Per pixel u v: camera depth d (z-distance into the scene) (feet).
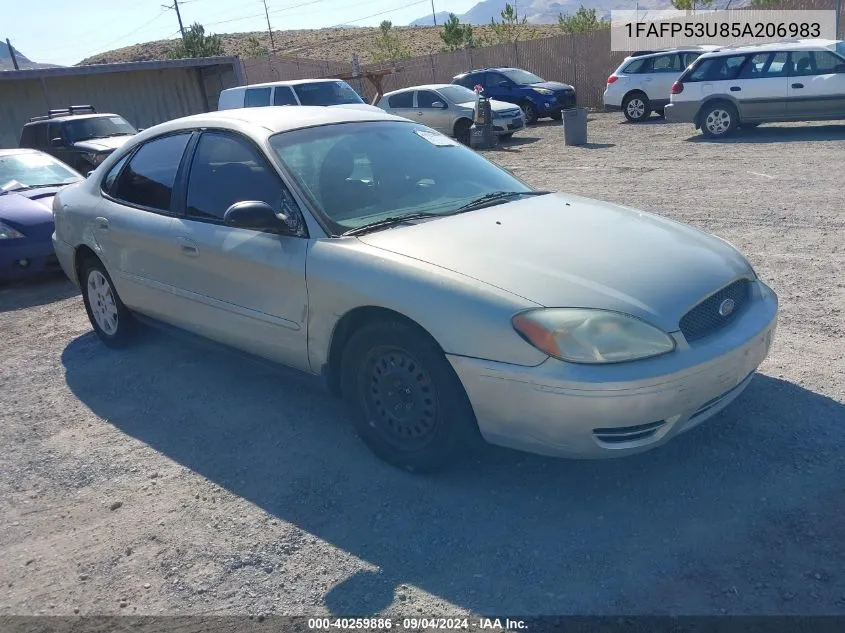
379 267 11.58
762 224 25.89
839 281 19.53
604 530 10.46
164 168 15.93
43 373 18.06
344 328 12.42
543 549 10.17
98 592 10.10
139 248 15.98
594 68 85.10
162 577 10.29
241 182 14.08
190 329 15.64
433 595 9.50
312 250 12.47
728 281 11.50
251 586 9.96
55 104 75.92
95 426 14.98
